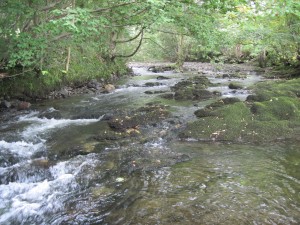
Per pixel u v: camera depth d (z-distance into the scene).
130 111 10.92
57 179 6.00
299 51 21.42
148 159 6.77
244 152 7.14
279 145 7.56
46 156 7.19
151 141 7.97
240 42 20.05
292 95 11.26
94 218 4.67
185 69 27.83
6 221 4.77
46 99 13.48
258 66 29.61
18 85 12.77
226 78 20.66
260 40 19.91
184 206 4.85
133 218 4.58
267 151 7.18
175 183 5.64
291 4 7.78
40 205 5.16
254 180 5.68
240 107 9.56
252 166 6.32
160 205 4.90
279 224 4.34
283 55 23.73
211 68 28.52
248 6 9.00
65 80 14.98
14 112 11.22
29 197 5.45
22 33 8.06
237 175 5.91
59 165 6.59
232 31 17.28
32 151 7.48
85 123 9.86
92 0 9.95
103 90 15.52
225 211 4.68
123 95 14.52
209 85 16.75
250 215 4.57
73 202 5.17
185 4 9.97
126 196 5.25
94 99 13.65
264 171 6.07
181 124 9.24
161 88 16.47
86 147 7.54
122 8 8.76
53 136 8.58
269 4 8.13
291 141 7.79
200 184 5.58
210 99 13.01
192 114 10.33
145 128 9.05
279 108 9.32
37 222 4.71
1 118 10.40
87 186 5.69
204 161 6.64
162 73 24.92
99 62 19.08
